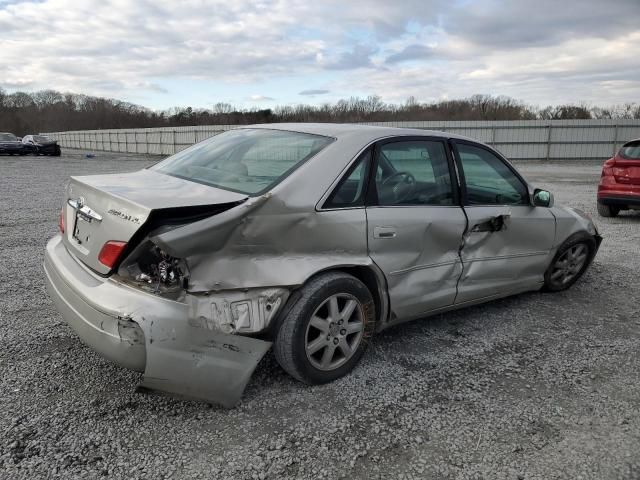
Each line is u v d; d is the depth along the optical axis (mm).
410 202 3375
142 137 45406
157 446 2404
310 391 2939
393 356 3428
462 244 3678
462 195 3715
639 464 2396
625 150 9141
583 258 4895
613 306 4547
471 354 3502
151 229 2430
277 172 2953
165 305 2402
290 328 2787
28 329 3619
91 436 2453
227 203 2568
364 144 3209
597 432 2641
